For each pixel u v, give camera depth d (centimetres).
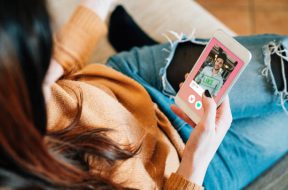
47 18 44
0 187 50
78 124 68
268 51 89
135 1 117
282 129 94
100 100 73
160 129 84
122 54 99
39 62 45
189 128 87
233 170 88
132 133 74
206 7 163
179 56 93
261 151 92
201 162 71
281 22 158
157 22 114
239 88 89
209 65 77
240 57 73
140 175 70
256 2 163
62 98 69
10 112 44
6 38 41
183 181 70
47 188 53
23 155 49
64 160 60
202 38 105
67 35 66
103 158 67
